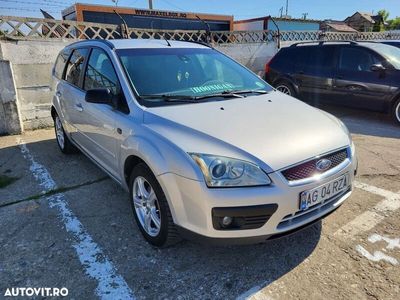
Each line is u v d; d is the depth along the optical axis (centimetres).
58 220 315
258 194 212
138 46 347
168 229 243
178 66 338
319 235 285
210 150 223
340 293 222
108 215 323
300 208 226
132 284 233
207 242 224
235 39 979
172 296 222
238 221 217
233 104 295
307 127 262
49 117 664
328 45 725
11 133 614
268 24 1527
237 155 220
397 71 624
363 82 662
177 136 239
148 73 316
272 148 227
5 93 590
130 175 289
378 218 310
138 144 255
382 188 372
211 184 214
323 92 730
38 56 624
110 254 264
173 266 250
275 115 277
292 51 789
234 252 265
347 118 711
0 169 447
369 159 462
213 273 242
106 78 332
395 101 632
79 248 272
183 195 223
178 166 223
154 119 264
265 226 219
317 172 234
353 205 334
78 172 432
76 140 429
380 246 269
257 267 248
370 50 657
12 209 338
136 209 285
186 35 865
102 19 1063
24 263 255
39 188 386
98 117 332
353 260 253
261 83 373
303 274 240
